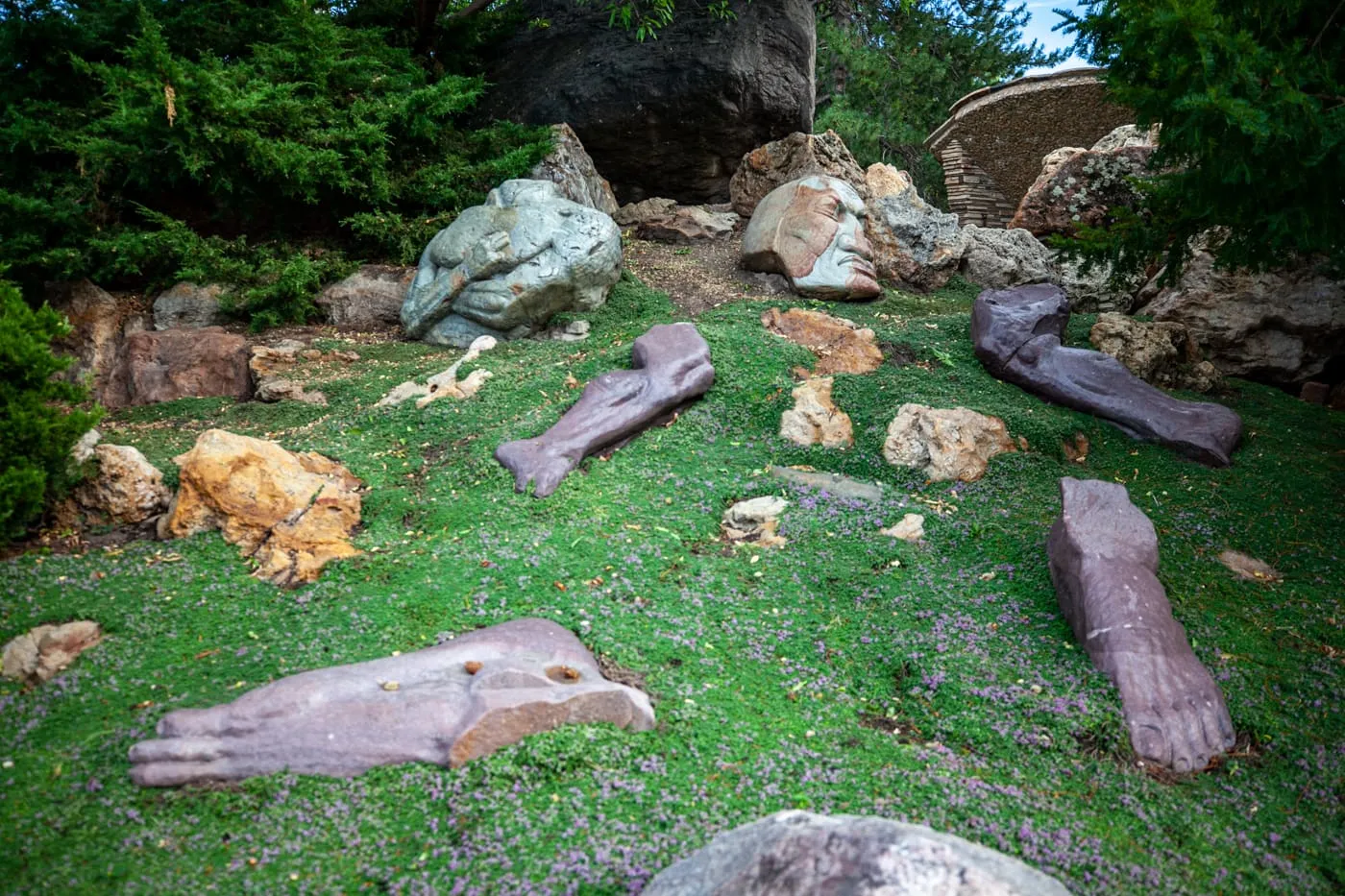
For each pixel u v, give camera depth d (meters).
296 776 4.37
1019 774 4.73
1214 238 9.92
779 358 9.19
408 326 10.33
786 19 13.55
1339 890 4.14
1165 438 8.30
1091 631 5.56
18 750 4.54
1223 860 4.21
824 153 12.80
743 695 5.22
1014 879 2.93
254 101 10.16
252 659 5.20
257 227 11.61
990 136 16.70
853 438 8.34
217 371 9.67
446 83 12.12
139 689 5.00
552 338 10.14
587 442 7.67
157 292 10.69
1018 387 9.16
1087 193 12.62
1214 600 6.23
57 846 3.94
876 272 11.90
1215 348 10.59
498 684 4.74
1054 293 9.49
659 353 8.60
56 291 10.30
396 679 4.80
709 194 14.16
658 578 6.25
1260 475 7.92
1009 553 6.70
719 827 4.12
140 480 6.89
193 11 11.62
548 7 14.50
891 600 6.16
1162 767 4.92
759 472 7.82
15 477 6.06
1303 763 4.93
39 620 5.45
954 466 7.86
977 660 5.54
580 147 12.73
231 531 6.48
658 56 13.11
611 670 5.25
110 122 9.98
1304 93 5.72
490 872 3.86
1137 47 6.27
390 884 3.81
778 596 6.19
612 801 4.29
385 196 11.08
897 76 22.39
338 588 5.97
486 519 6.84
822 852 3.05
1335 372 10.42
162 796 4.25
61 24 10.88
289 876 3.84
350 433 8.26
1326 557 6.76
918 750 4.86
